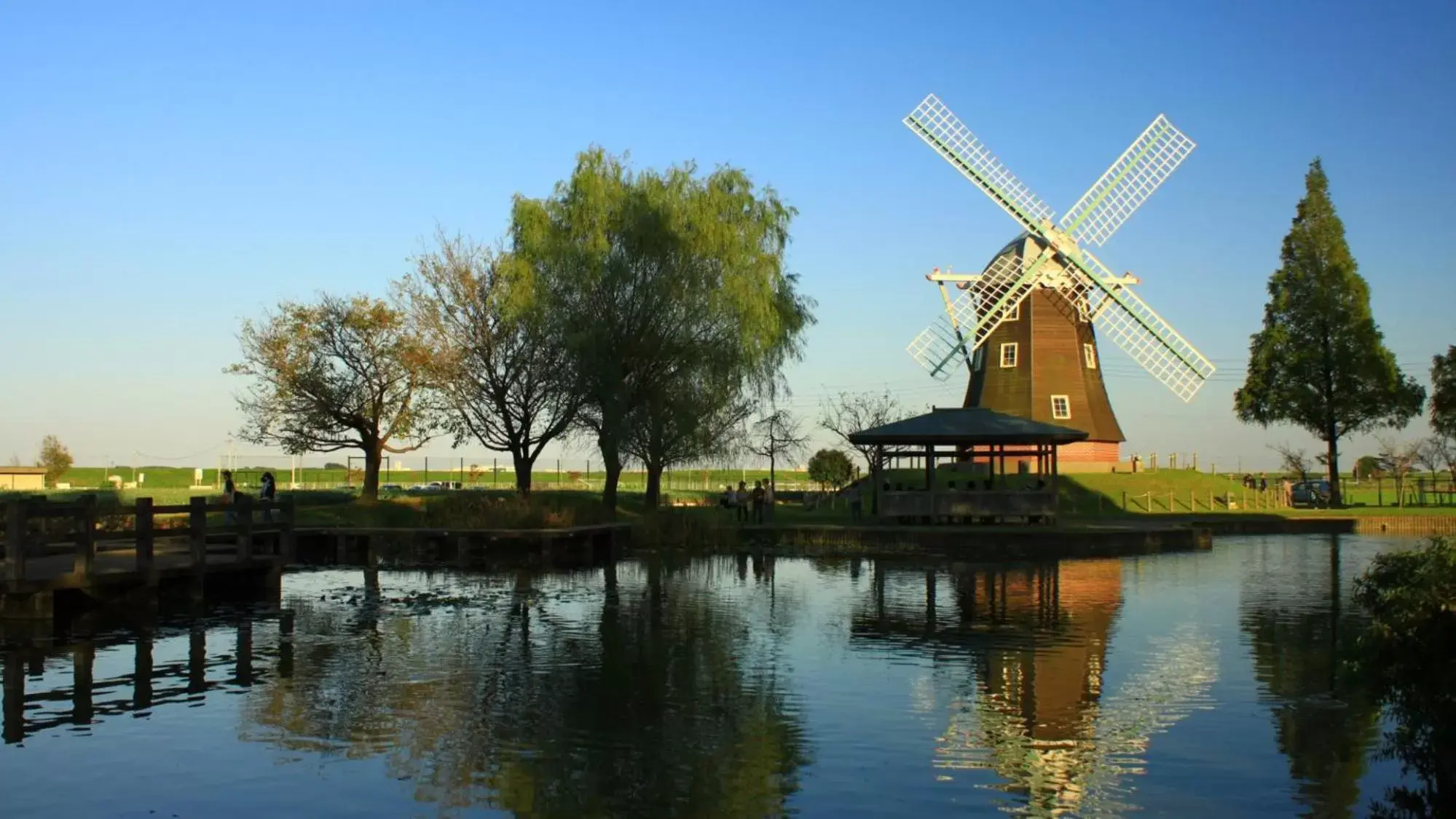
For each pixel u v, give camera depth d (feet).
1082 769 38.91
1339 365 207.62
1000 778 37.93
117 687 51.31
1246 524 163.32
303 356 157.28
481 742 42.14
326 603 80.12
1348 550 128.26
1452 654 36.27
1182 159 198.49
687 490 259.80
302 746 41.78
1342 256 209.77
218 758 40.29
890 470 190.70
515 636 65.16
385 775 38.29
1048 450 155.33
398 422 159.53
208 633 66.18
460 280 154.51
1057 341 192.65
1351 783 37.32
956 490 143.43
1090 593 84.89
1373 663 38.60
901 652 59.93
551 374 144.87
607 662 57.11
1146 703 48.16
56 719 45.75
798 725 44.52
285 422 160.97
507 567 108.99
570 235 145.69
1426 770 38.45
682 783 37.45
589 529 113.29
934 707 47.52
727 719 45.55
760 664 56.54
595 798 36.09
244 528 81.10
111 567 74.74
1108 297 191.52
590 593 85.92
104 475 284.41
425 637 64.75
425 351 154.61
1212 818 34.35
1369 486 273.95
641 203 142.20
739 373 144.66
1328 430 212.02
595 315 139.85
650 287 139.64
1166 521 153.28
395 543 116.78
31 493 152.46
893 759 40.19
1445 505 219.61
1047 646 61.36
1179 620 70.64
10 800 35.99
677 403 139.85
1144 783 37.47
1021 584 91.76
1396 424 210.38
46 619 67.51
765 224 152.15
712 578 97.66
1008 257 194.08
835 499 197.98
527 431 153.89
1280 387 213.87
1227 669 55.06
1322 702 48.11
